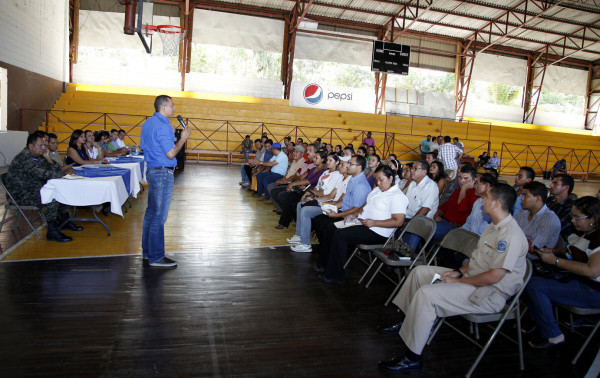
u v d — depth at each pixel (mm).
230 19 14680
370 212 3451
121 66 14445
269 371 2094
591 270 2225
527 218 2963
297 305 2916
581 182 14469
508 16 14336
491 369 2271
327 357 2268
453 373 2207
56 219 4305
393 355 2338
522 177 3676
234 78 15266
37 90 11578
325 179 4785
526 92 18141
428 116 16891
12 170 3920
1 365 1989
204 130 13711
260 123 14125
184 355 2184
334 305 2959
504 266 2119
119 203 4082
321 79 16344
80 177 4027
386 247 3285
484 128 16562
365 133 14742
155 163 3340
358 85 16672
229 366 2109
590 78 18688
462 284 2211
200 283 3184
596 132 18688
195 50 14867
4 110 9797
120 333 2363
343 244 3340
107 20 13984
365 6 14414
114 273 3260
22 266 3275
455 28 15844
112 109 13117
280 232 4941
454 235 2852
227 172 10914
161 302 2803
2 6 9352
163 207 3424
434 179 4691
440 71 17375
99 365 2043
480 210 3209
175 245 4133
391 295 3014
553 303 2441
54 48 12703
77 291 2879
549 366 2336
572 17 14633
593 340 2689
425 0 13867
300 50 15430
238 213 5855
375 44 14406
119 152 6906
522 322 2840
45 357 2080
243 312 2744
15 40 10133
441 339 2602
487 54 17297
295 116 14875
